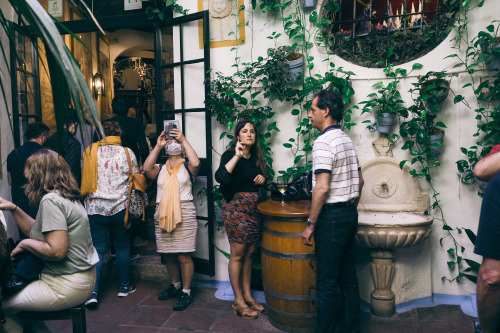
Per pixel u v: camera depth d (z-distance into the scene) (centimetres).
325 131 255
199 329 297
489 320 125
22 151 336
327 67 338
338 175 250
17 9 103
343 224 250
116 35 907
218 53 369
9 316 217
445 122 320
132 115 913
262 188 356
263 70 331
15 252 214
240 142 306
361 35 349
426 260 328
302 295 282
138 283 393
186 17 367
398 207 329
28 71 430
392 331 288
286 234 281
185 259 339
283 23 347
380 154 331
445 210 324
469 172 312
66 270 219
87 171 341
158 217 338
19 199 333
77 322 223
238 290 321
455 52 314
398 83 326
